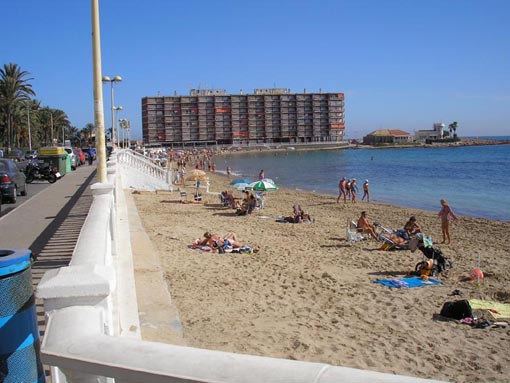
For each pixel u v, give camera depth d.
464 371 7.25
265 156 152.75
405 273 12.94
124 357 1.64
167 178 34.91
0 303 2.91
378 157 129.88
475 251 16.91
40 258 8.75
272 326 8.52
